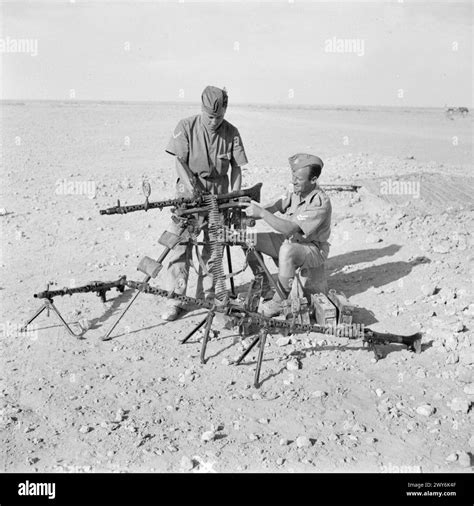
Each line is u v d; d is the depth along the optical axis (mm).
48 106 45000
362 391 5309
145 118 32094
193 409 5078
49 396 5238
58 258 8250
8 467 4414
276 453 4562
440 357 5785
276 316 6488
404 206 9539
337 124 34656
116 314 6688
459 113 46125
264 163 16172
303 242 6348
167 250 6141
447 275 7246
